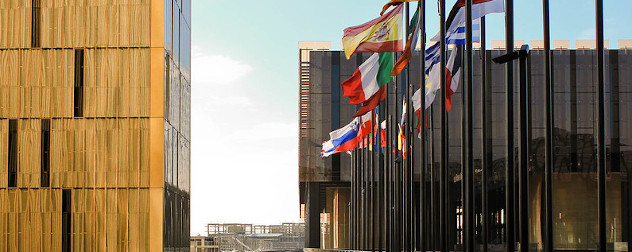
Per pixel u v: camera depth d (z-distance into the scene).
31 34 69.75
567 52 109.12
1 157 68.56
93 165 68.19
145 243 67.25
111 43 69.44
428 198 107.69
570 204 107.62
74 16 69.81
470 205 27.53
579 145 107.94
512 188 24.02
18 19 69.81
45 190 68.06
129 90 68.88
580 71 109.00
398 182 52.34
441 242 32.94
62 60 69.44
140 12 69.62
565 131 108.25
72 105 68.94
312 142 117.75
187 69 85.44
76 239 67.44
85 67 69.25
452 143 110.38
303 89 118.25
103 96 68.88
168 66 72.06
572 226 107.56
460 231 108.06
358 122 71.88
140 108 68.69
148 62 69.12
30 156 68.56
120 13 69.62
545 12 23.42
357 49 37.41
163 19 69.62
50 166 68.38
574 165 107.88
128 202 67.69
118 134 68.44
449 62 36.38
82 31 69.62
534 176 108.25
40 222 67.75
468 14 27.47
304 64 118.44
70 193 68.00
